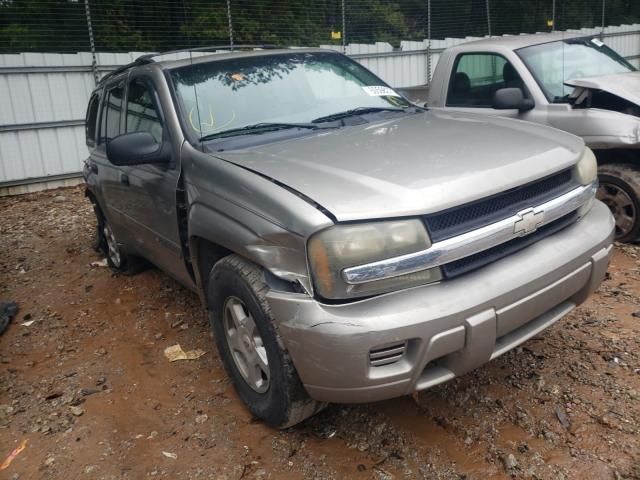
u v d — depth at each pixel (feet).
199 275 11.02
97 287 17.20
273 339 8.63
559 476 8.29
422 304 7.75
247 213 8.82
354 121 12.01
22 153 32.48
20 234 24.02
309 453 9.22
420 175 8.55
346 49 41.83
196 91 11.89
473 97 19.61
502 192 8.59
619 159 17.07
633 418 9.39
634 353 11.28
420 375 8.07
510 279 8.36
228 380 11.49
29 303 16.43
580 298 9.91
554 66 18.39
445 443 9.18
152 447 9.64
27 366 12.79
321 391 8.20
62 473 9.18
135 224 14.02
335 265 7.70
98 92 17.20
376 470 8.73
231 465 9.07
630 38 56.95
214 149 10.62
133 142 10.96
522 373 10.84
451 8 47.47
